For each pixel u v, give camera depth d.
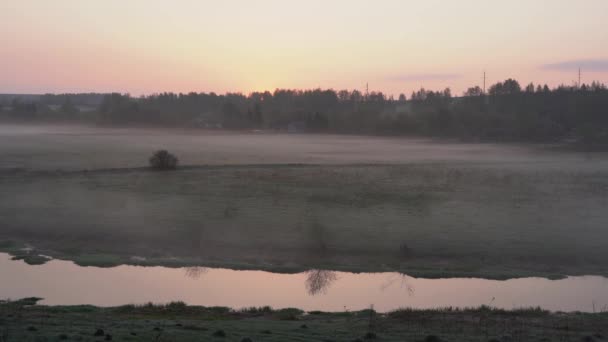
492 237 35.50
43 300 24.12
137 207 44.62
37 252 33.28
